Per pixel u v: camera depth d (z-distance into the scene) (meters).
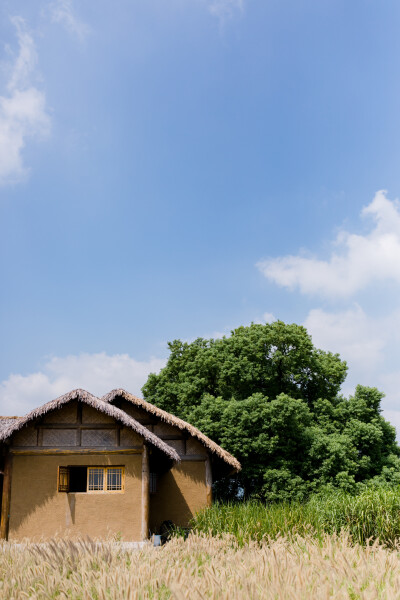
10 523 17.67
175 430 22.42
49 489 17.95
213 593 3.74
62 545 5.56
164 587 4.29
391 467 31.78
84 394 18.05
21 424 17.83
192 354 36.09
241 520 12.31
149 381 36.12
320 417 33.38
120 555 5.54
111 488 18.12
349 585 3.96
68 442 18.39
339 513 12.37
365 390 34.25
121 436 18.44
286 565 4.53
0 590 4.44
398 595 3.57
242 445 28.78
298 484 28.22
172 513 21.36
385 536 11.31
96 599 4.18
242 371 33.38
